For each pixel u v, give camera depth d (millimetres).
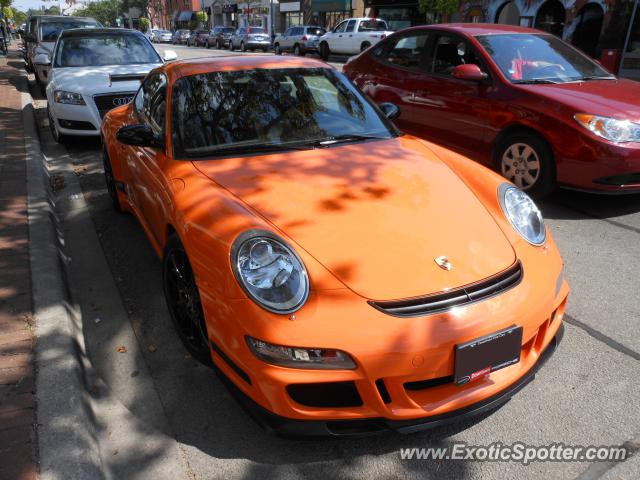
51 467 2016
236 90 3398
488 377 2209
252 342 2031
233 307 2092
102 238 4547
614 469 2150
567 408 2488
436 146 3416
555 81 5281
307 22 39719
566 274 3775
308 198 2541
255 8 47219
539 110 4852
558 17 18969
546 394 2582
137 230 4684
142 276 3889
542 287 2328
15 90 11820
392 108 3898
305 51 27453
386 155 3094
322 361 1974
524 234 2535
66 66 7910
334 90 3648
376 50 6906
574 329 3111
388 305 2049
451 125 5789
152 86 4062
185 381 2756
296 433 2057
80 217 5016
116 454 2291
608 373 2723
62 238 4555
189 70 3547
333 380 1973
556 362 2818
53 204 5230
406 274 2148
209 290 2219
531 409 2490
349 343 1967
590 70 5625
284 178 2730
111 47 8328
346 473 2166
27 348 2715
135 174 3723
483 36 5672
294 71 3668
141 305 3506
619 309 3316
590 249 4164
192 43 45812
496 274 2258
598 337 3029
